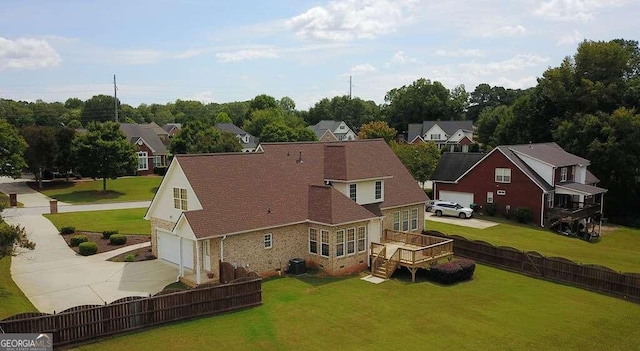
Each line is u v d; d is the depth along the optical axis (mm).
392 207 34406
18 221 42812
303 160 33312
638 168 56406
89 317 18391
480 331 20469
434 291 25844
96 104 153500
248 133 109812
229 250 25656
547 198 48719
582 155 60031
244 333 19562
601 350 18859
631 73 68188
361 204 32969
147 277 26859
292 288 25562
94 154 61531
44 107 168875
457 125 105000
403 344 19000
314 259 29016
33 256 31391
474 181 52906
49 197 59719
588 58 66062
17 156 58781
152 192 65000
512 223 48375
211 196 26547
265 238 27188
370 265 29719
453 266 27812
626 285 25656
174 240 29375
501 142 75500
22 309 21156
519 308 23547
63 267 28844
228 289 21812
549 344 19312
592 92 63156
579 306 24109
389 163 38188
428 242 31672
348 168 32562
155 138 84000
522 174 48906
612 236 48438
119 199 59656
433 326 20922
